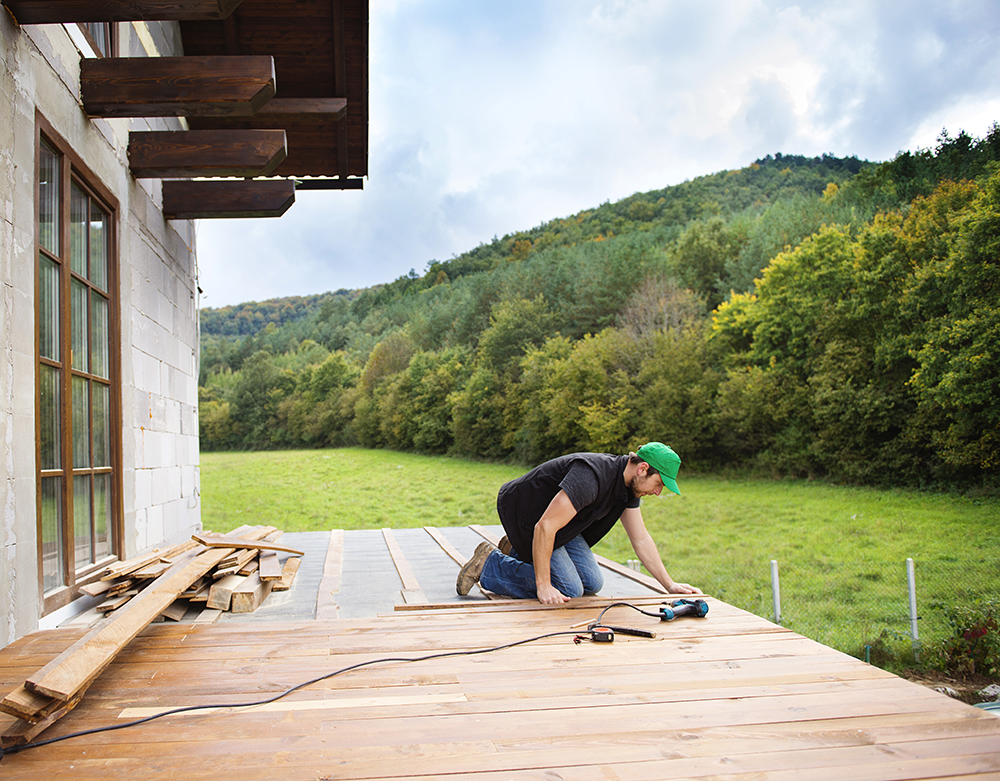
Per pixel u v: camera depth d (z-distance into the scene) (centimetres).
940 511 1452
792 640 239
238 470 3500
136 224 459
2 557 249
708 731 158
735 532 1468
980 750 146
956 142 2573
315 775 135
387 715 169
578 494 274
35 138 289
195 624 262
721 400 2248
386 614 277
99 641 189
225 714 169
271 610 312
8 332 259
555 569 307
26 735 150
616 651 225
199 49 595
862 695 182
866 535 1309
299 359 5784
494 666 209
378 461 3591
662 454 279
